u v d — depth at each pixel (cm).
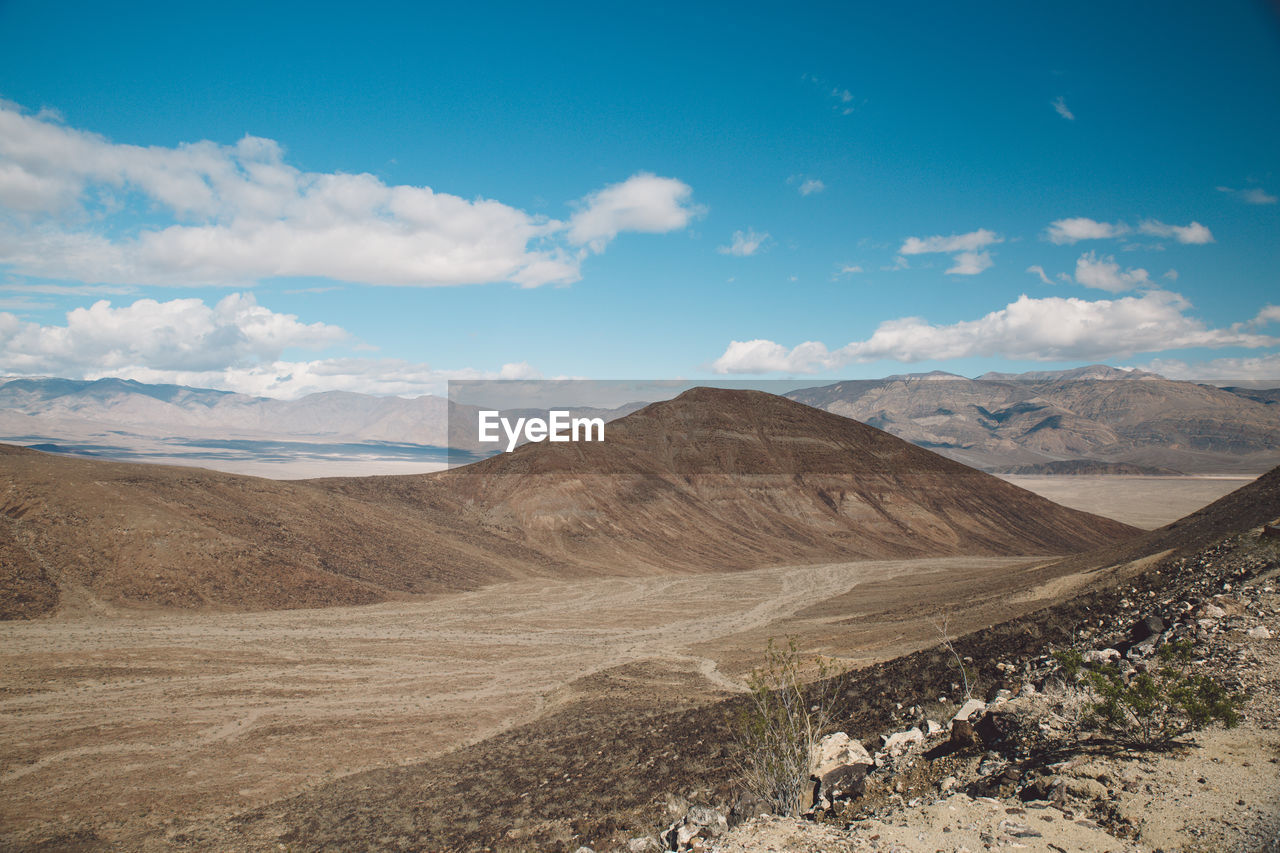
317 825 2527
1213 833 1089
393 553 8688
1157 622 2427
